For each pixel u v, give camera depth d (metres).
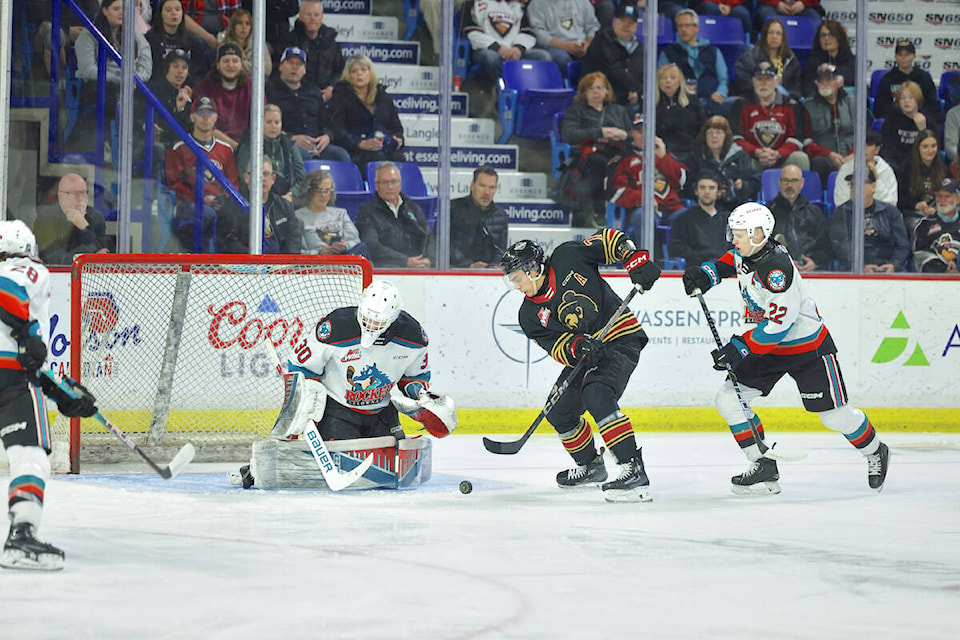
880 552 11.05
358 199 27.81
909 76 29.80
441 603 8.63
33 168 26.64
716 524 12.70
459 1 29.42
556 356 15.21
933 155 29.38
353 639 7.54
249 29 27.72
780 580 9.66
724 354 15.22
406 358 15.23
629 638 7.66
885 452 15.64
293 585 9.23
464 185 28.92
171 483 15.88
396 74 29.25
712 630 7.91
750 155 28.97
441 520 12.80
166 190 27.05
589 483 15.89
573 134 29.23
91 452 17.25
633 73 29.19
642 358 25.00
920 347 25.92
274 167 27.62
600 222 29.31
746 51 29.38
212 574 9.65
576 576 9.73
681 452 20.83
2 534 11.37
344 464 15.08
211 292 19.75
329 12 29.12
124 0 25.44
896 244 29.09
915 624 8.16
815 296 25.61
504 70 29.34
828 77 29.47
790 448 21.81
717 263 15.70
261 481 15.27
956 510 13.95
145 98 26.86
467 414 24.45
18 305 9.54
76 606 8.41
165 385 18.17
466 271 24.50
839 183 28.86
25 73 26.58
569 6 29.20
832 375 15.35
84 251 26.81
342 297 19.81
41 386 9.95
